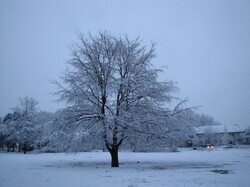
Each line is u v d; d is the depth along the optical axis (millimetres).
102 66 22016
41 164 25547
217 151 51344
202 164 24031
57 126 21141
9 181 13703
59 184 12656
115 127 19938
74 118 21297
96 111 21453
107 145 21688
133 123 20016
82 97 21328
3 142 69000
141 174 16406
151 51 23078
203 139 87562
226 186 11781
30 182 13328
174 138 20953
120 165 24031
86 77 21781
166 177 14859
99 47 22438
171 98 21672
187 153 46000
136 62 22562
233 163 24641
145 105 21672
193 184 12352
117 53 22562
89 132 19609
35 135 55000
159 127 21250
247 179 13883
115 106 21078
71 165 24344
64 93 21875
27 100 59594
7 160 31562
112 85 21031
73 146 20328
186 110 21141
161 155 42562
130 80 21312
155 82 21688
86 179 14312
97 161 30219
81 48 22656
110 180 13883
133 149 22938
